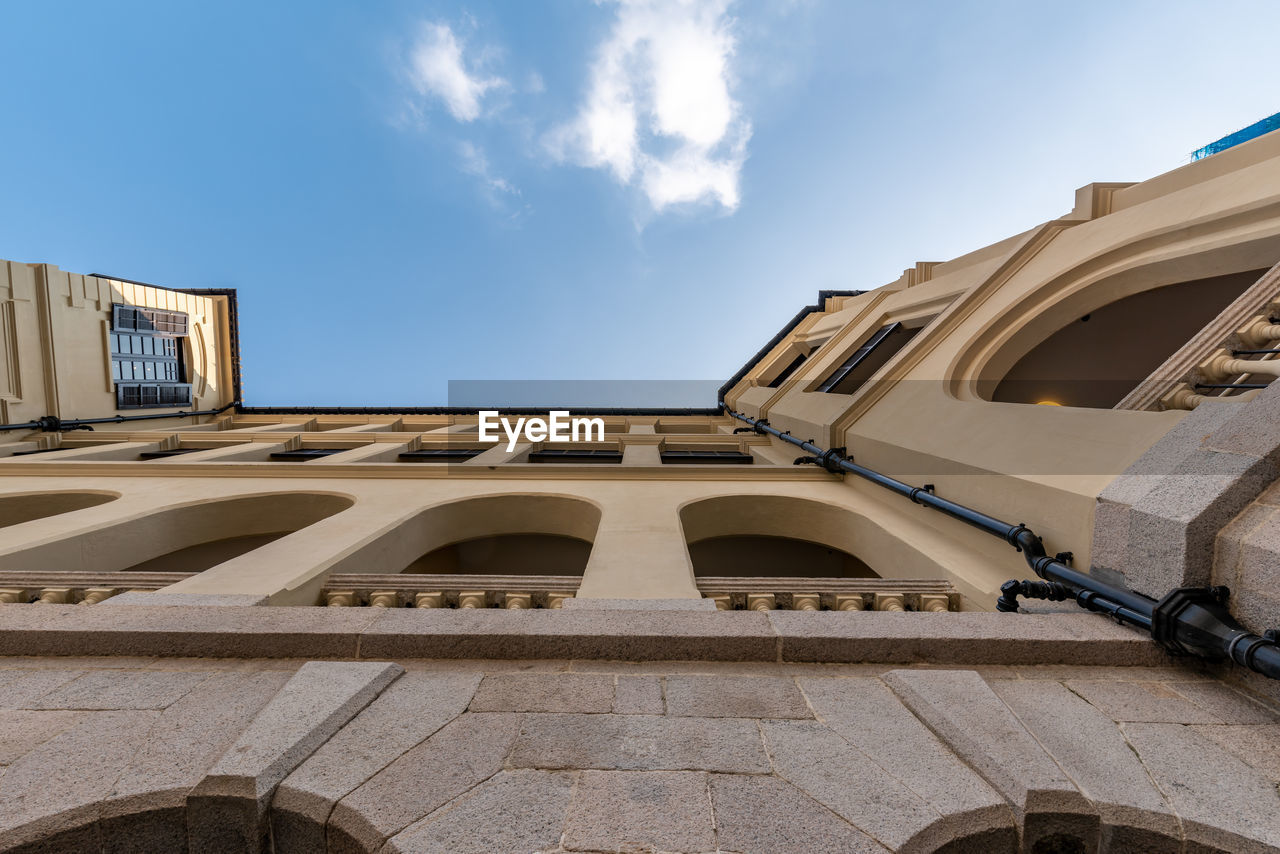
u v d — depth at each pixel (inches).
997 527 214.1
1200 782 99.4
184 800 96.4
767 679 131.0
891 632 141.8
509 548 432.1
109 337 706.8
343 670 126.3
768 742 108.4
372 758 103.1
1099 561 162.4
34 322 610.2
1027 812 91.2
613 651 140.0
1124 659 137.3
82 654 142.1
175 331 821.9
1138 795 96.0
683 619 149.6
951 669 137.0
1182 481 145.3
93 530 279.1
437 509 330.3
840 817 91.0
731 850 84.9
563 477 394.9
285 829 94.6
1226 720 116.8
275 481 386.9
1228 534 130.3
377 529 277.7
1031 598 191.0
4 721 115.6
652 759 103.4
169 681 130.8
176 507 323.0
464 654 139.9
